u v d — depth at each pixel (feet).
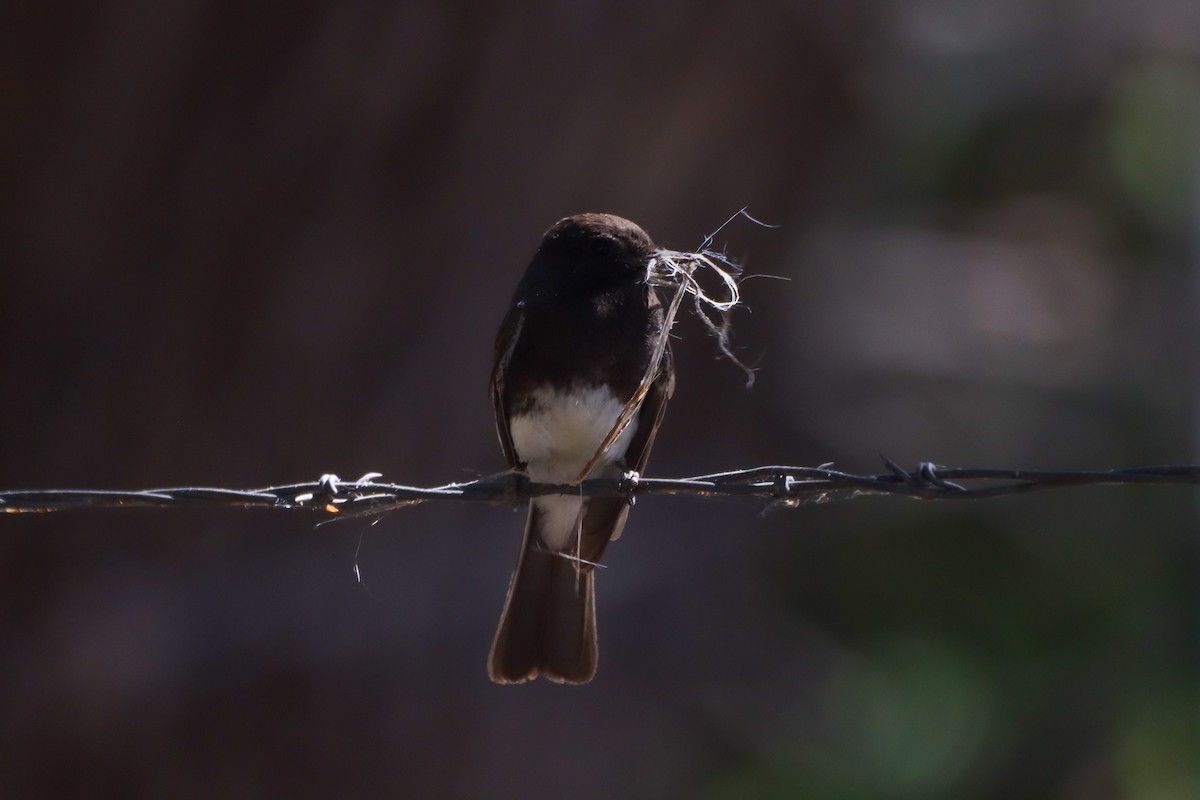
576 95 38.29
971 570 59.21
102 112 35.65
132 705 37.73
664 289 28.48
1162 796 51.85
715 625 46.80
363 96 36.65
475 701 39.83
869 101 50.90
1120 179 79.77
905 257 76.38
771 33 40.47
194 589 38.22
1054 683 55.72
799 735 51.52
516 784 40.65
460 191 38.06
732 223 44.75
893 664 56.13
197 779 38.06
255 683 38.45
